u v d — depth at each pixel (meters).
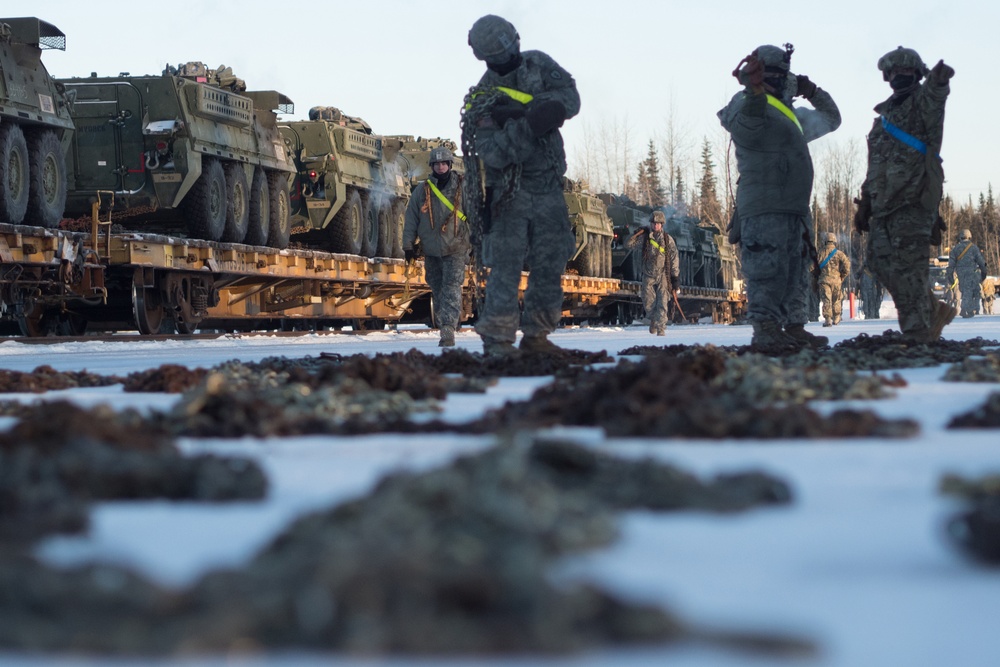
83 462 2.94
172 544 2.35
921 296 10.17
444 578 1.64
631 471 2.76
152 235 18.09
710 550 2.24
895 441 3.87
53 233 15.91
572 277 33.59
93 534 2.46
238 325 25.45
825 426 3.96
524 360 7.67
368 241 27.62
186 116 19.38
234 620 1.58
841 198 80.06
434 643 1.53
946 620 1.77
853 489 2.95
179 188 19.42
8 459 2.91
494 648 1.53
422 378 6.05
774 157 9.73
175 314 19.38
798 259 10.06
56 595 1.70
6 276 15.09
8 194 15.16
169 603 1.69
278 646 1.58
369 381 5.62
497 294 8.48
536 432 4.10
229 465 2.98
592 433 4.19
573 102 8.41
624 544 2.29
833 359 7.59
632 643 1.57
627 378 4.53
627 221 43.06
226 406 4.28
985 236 120.12
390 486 2.32
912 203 10.01
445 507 2.21
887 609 1.83
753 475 2.78
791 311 10.16
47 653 1.57
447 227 14.56
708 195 86.00
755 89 9.53
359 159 27.08
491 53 8.20
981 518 2.14
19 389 6.82
